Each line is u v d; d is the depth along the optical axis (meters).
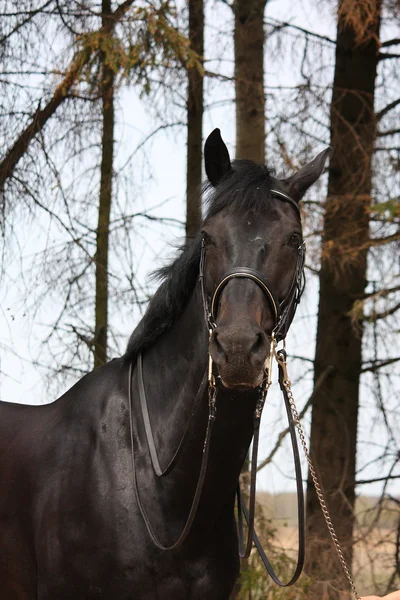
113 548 3.45
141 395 3.68
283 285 3.25
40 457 3.82
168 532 3.47
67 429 3.82
